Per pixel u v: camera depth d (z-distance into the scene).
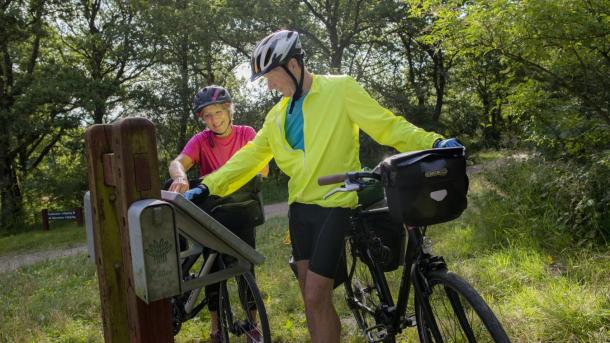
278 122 2.69
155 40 21.64
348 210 2.54
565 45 5.30
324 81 2.57
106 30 21.23
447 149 2.09
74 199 21.86
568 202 5.17
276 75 2.58
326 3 23.94
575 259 4.31
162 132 21.67
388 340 2.62
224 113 3.54
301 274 2.67
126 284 1.81
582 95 5.44
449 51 6.30
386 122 2.40
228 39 21.81
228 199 3.10
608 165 4.76
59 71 19.08
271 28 22.25
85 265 8.00
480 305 1.95
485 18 5.41
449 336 2.19
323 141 2.50
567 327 3.01
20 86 19.09
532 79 5.79
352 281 2.96
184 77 21.78
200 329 4.22
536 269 4.13
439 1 5.91
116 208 1.82
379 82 25.81
